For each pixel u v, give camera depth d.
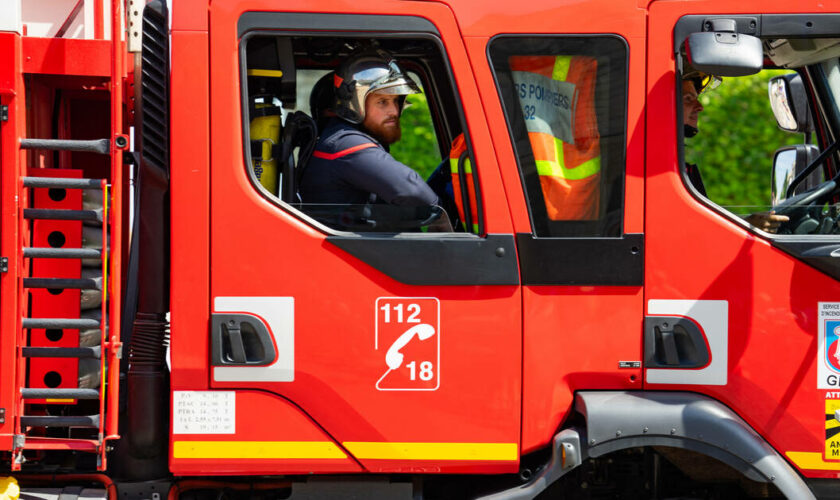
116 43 4.69
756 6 4.92
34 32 5.14
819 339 4.91
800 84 6.19
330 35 4.89
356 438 4.89
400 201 5.02
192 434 4.85
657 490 5.40
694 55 4.68
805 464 4.95
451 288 4.88
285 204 4.89
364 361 4.86
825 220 5.02
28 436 5.04
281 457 4.88
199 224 4.83
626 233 4.92
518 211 4.93
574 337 4.91
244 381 4.84
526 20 4.94
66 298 4.91
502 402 4.90
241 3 4.84
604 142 4.96
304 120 5.22
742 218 4.94
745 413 4.94
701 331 4.91
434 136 6.27
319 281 4.85
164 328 5.06
